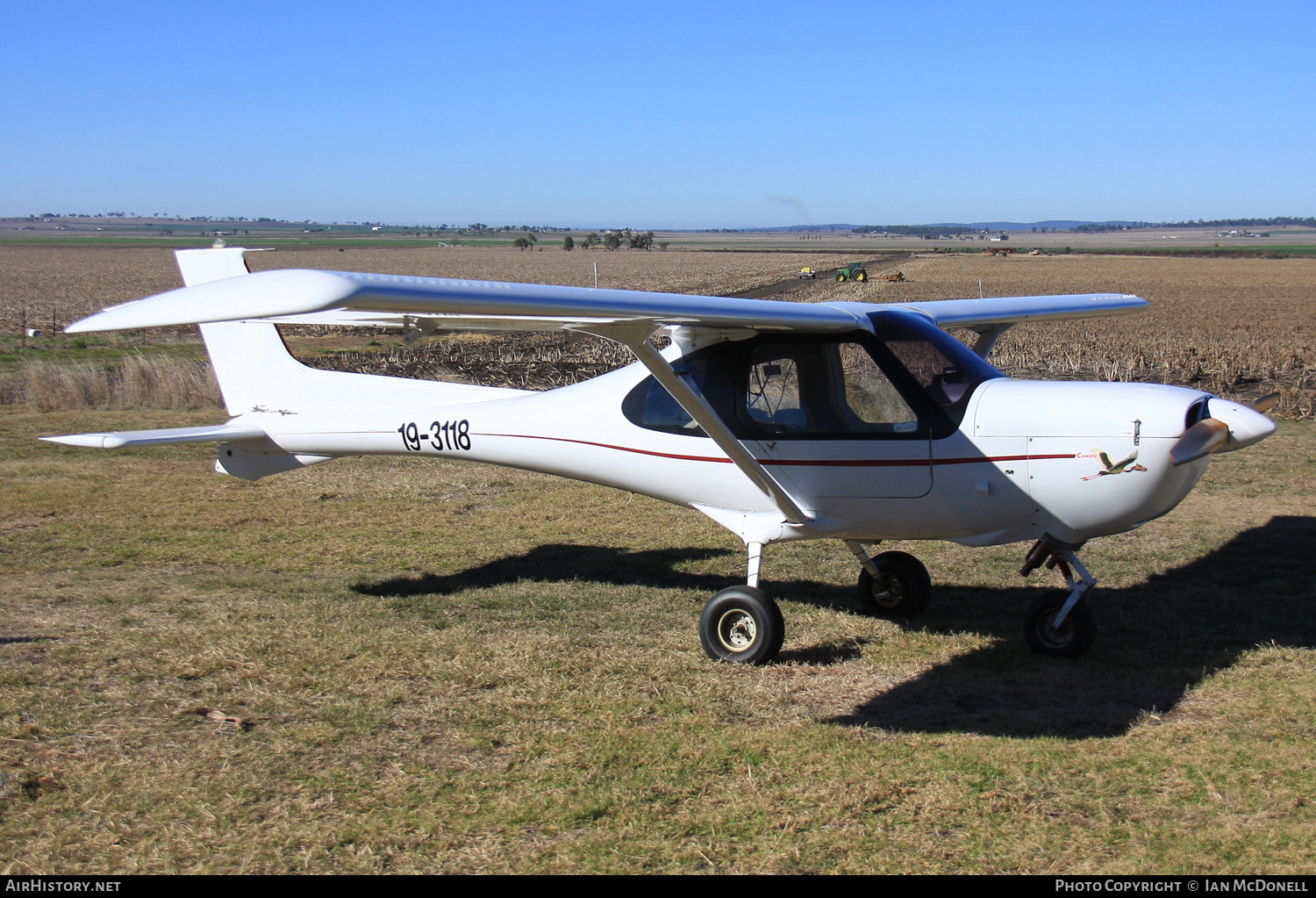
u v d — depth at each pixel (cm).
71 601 588
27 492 884
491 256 11281
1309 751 373
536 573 657
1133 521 464
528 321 440
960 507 485
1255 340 2375
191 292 317
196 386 1412
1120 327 2775
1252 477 907
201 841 323
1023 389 479
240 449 670
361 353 2036
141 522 787
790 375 503
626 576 654
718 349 519
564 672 471
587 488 924
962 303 630
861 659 493
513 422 588
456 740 397
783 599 603
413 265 8925
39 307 3562
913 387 483
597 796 347
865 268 7600
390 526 784
